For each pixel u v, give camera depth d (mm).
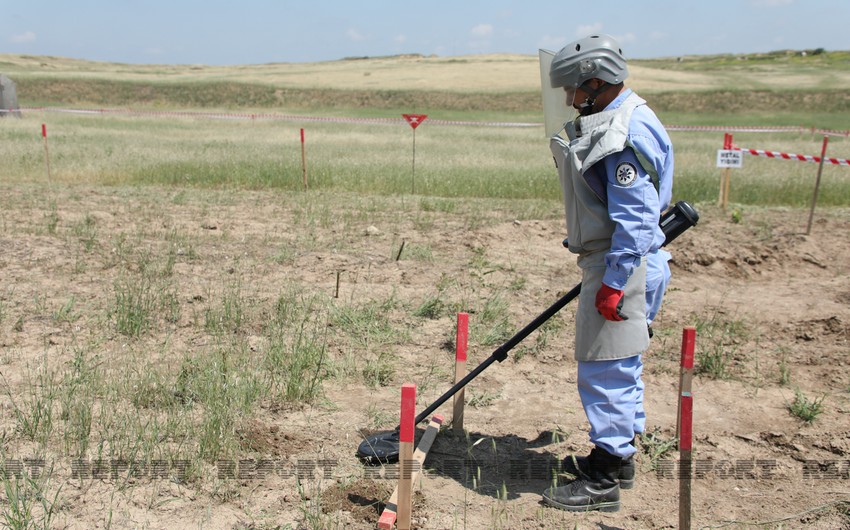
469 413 4543
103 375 4648
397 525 3049
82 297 6273
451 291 6879
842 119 42406
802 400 4664
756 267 8219
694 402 4773
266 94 54250
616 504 3537
